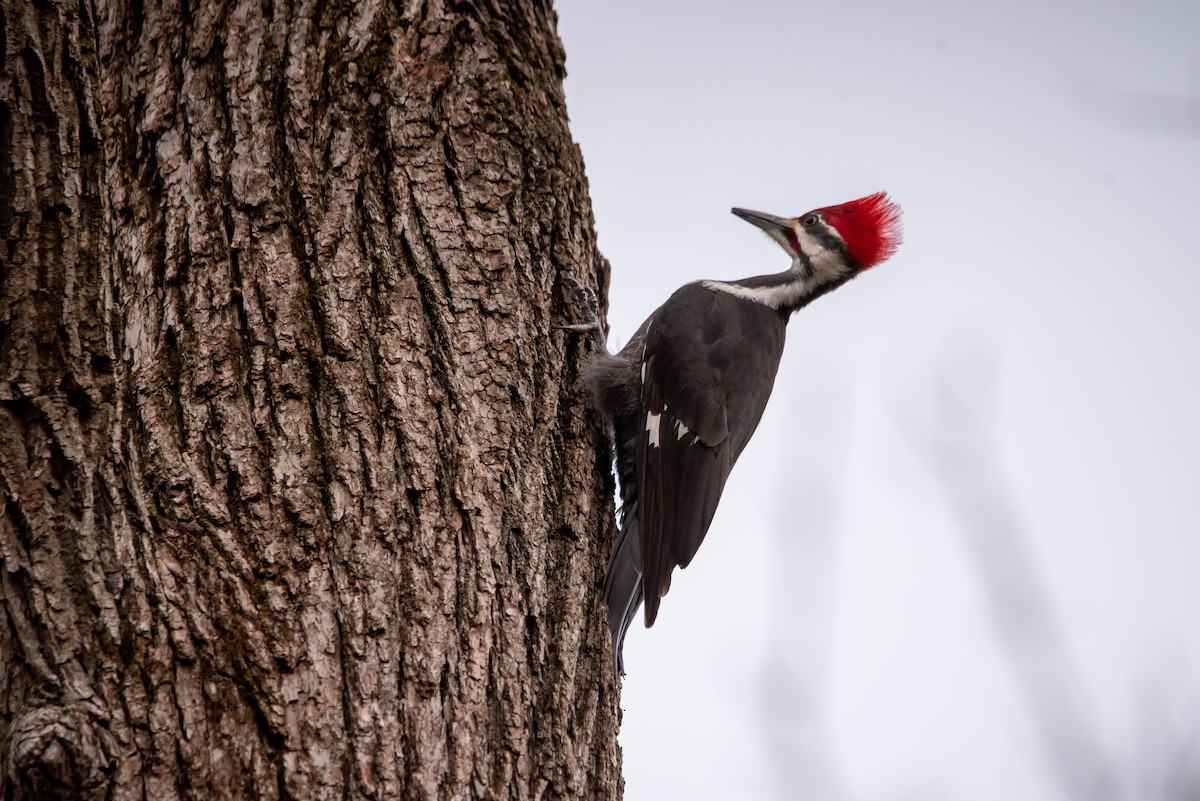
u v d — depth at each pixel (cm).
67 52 623
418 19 787
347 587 590
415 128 751
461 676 596
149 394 616
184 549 573
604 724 677
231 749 532
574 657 671
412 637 591
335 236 692
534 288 767
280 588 579
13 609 548
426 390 670
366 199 714
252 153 701
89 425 584
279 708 546
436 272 714
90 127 625
